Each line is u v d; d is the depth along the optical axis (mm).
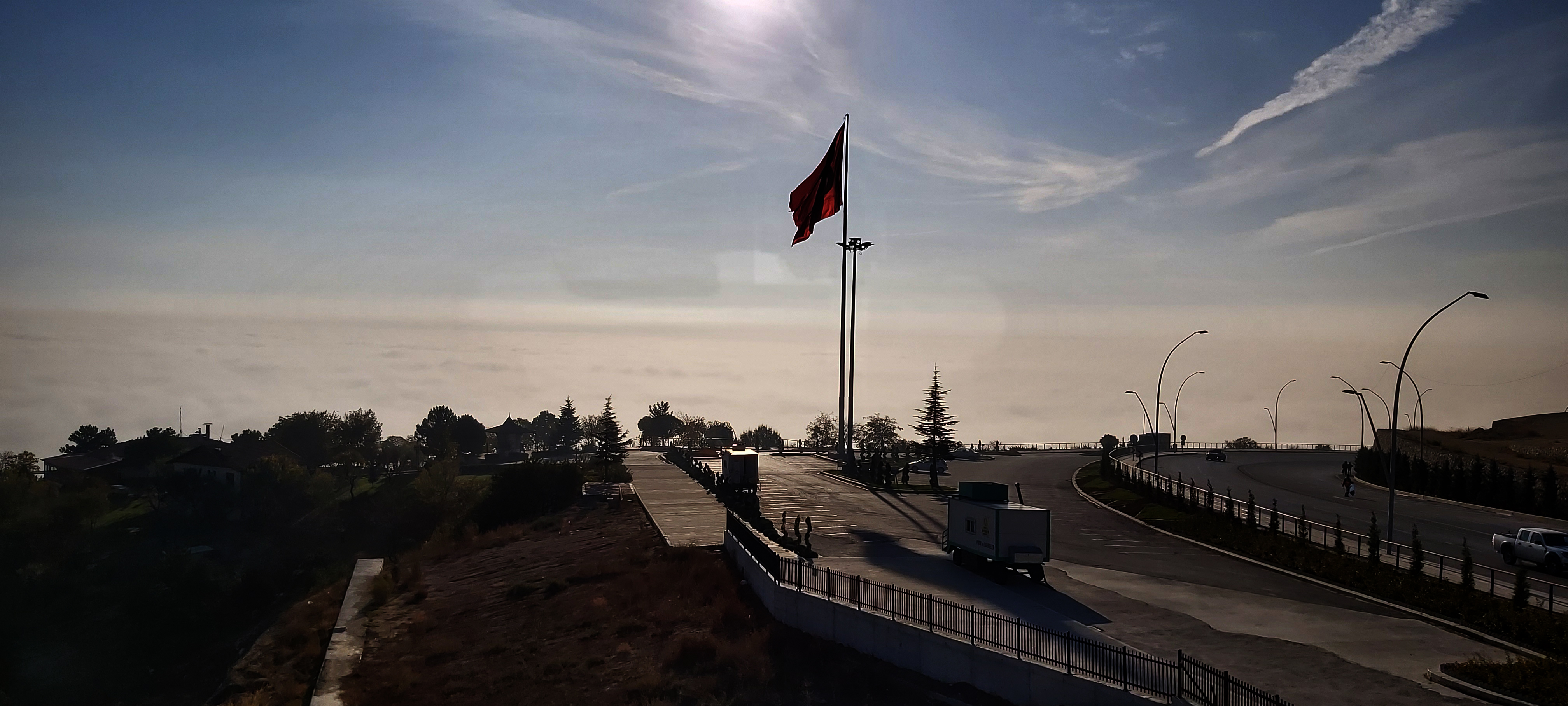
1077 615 30797
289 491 89938
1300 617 30922
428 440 137250
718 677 29641
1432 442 102062
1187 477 88062
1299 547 42250
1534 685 21594
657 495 75375
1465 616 29891
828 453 138875
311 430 129750
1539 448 91500
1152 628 29250
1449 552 45094
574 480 80688
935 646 26734
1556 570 39500
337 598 51750
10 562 74625
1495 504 66312
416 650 39531
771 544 45125
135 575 75125
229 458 102250
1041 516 36281
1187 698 20250
